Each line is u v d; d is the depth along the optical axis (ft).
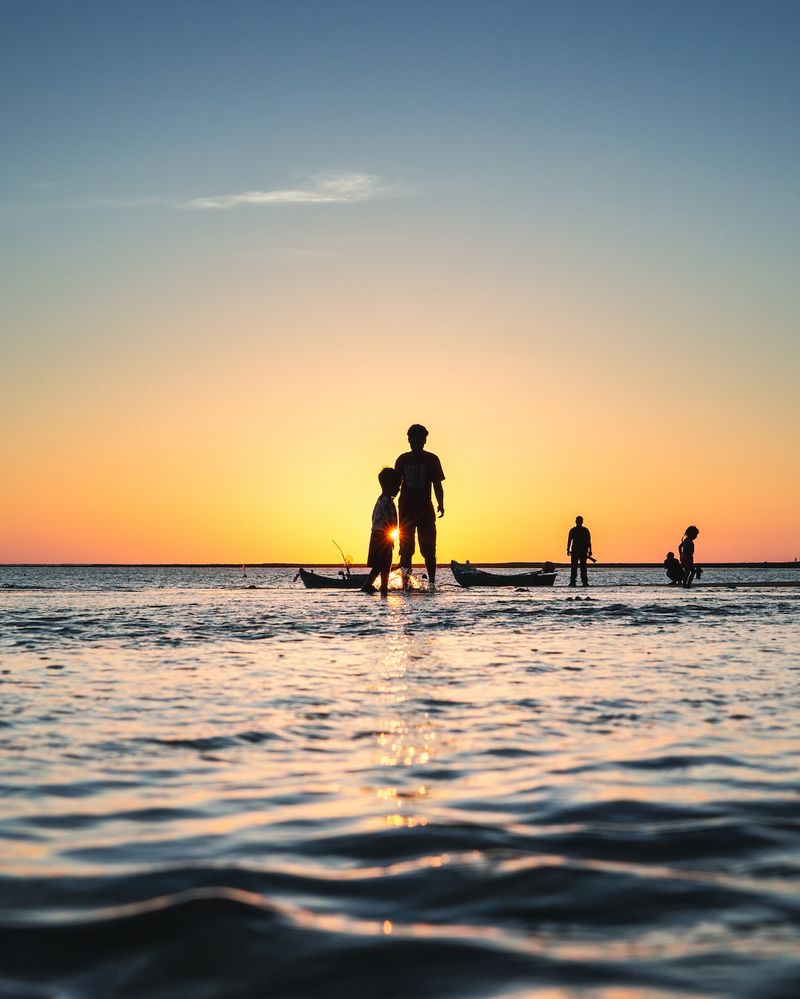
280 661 25.90
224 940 6.89
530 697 19.56
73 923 7.35
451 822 10.50
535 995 6.01
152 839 9.90
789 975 6.29
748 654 27.96
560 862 8.98
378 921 7.40
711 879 8.48
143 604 54.95
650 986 6.14
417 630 36.47
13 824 10.49
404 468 72.23
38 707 18.24
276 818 10.71
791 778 12.71
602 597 63.57
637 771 13.10
